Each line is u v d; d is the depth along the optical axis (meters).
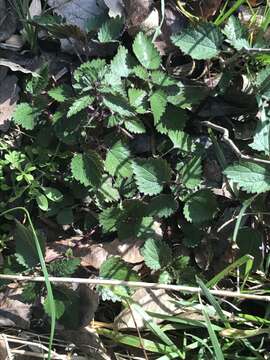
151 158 0.33
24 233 0.33
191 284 0.33
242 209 0.32
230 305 0.34
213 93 0.35
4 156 0.35
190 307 0.33
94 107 0.34
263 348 0.34
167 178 0.33
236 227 0.32
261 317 0.35
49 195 0.34
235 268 0.35
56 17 0.34
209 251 0.35
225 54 0.36
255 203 0.35
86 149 0.34
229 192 0.35
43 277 0.32
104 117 0.34
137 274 0.33
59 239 0.35
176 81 0.34
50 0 0.36
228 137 0.35
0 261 0.34
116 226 0.34
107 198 0.34
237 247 0.35
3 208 0.35
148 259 0.33
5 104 0.35
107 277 0.33
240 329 0.34
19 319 0.33
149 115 0.35
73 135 0.33
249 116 0.36
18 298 0.33
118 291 0.33
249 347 0.33
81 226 0.36
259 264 0.34
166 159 0.36
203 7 0.36
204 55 0.33
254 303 0.35
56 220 0.35
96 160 0.33
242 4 0.37
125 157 0.34
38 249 0.30
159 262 0.33
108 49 0.35
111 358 0.33
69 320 0.33
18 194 0.34
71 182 0.34
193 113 0.36
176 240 0.36
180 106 0.34
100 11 0.35
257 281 0.35
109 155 0.34
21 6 0.35
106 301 0.34
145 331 0.34
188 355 0.33
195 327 0.34
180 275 0.34
